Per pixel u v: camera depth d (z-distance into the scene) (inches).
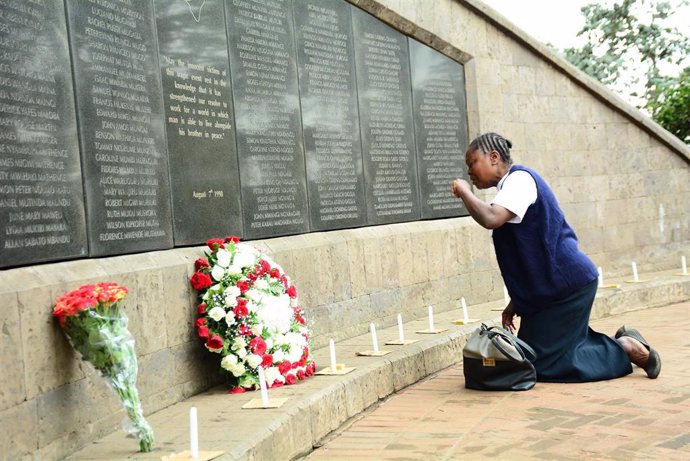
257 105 263.9
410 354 242.2
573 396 201.0
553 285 215.5
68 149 171.8
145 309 186.7
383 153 337.1
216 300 202.2
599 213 445.1
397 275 327.9
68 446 149.6
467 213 384.2
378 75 338.3
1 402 132.1
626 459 147.3
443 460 155.6
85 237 176.1
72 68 175.8
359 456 165.9
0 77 151.5
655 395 196.7
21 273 148.9
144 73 205.0
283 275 222.2
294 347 209.2
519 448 158.9
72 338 145.6
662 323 327.0
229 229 243.0
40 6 165.9
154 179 206.1
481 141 224.5
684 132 591.8
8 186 151.1
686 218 474.6
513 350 211.8
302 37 294.4
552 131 429.4
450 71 381.4
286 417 167.3
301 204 284.5
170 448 147.4
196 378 205.0
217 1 246.4
